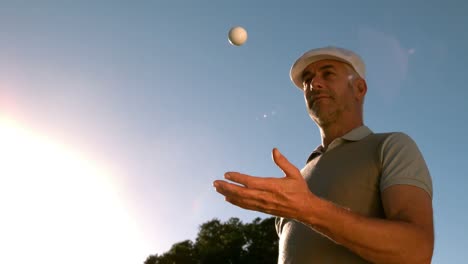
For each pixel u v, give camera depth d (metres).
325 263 2.59
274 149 2.06
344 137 3.02
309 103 3.50
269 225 33.97
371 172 2.69
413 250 2.19
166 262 34.50
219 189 2.08
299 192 2.05
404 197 2.42
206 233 35.44
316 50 3.56
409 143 2.69
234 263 32.81
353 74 3.54
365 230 2.14
